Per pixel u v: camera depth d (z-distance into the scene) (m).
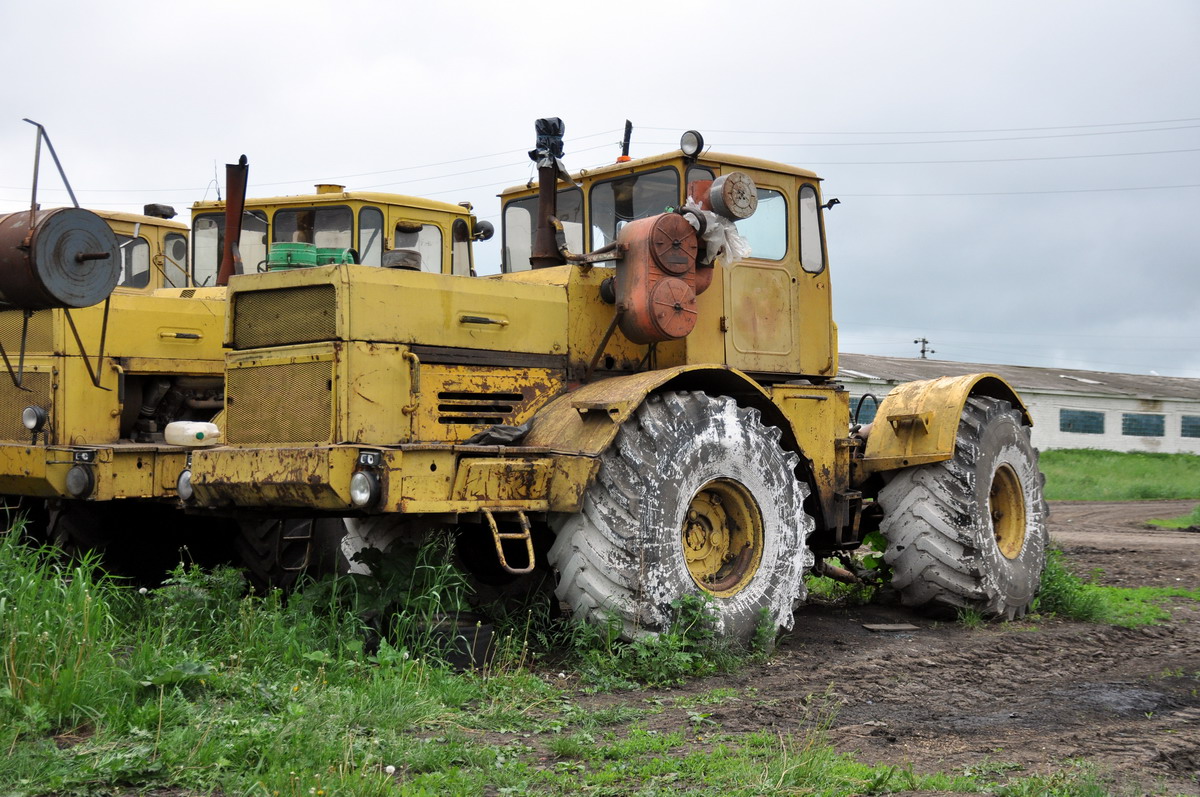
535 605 6.11
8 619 4.45
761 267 7.05
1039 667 6.14
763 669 5.91
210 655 4.96
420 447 5.30
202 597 5.35
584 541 5.69
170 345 7.30
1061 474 29.42
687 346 6.61
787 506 6.46
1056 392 36.75
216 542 7.34
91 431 6.95
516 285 6.14
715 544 6.28
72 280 5.79
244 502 5.63
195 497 5.86
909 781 3.90
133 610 5.40
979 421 7.58
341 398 5.42
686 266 6.31
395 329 5.61
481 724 4.55
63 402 6.84
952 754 4.37
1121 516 19.30
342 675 4.84
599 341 6.46
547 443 5.86
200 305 7.45
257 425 5.79
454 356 5.82
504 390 6.02
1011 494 7.93
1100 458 35.19
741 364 6.88
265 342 5.80
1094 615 7.83
